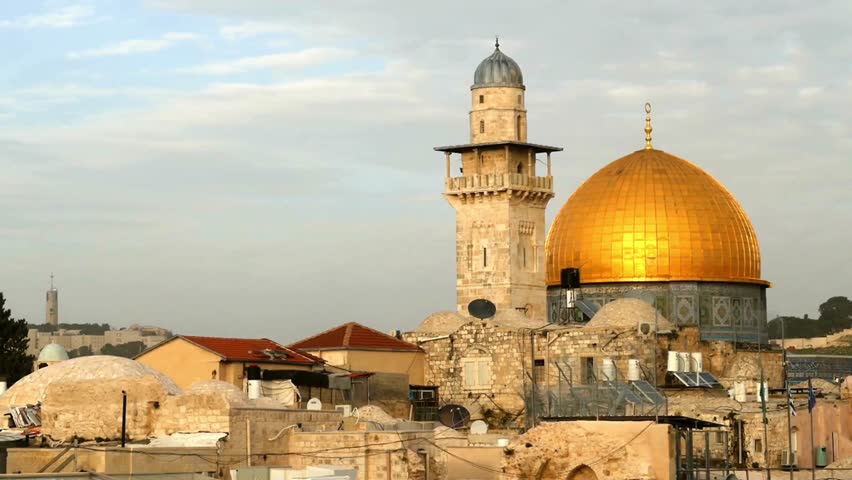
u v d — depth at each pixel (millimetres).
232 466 102625
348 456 105500
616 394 138125
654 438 113562
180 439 103438
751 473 136250
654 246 172125
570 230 175875
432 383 156875
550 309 177000
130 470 96625
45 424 106875
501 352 154000
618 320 156125
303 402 138125
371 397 146625
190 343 138375
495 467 119125
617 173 176875
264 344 145000
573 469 113938
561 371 144125
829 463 148750
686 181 175250
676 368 152500
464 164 173625
